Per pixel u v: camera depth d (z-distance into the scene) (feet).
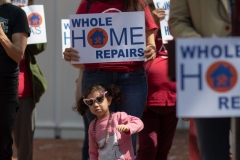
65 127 75.66
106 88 40.63
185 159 65.57
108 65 41.55
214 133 32.27
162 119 48.98
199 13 32.19
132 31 41.57
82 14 41.78
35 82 51.49
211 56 26.04
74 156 67.05
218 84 26.09
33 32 50.98
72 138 75.92
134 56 41.57
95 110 40.37
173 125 49.42
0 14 43.70
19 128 50.60
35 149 70.49
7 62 43.21
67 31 49.98
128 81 41.70
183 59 26.03
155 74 47.60
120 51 41.57
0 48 43.16
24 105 50.49
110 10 41.73
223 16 31.27
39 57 74.38
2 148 43.86
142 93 42.11
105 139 40.55
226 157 32.53
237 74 26.05
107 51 41.65
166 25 48.06
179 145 72.33
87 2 42.45
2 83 43.11
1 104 43.32
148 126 48.08
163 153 50.57
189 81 26.09
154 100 47.50
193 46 26.00
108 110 41.09
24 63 50.52
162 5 48.85
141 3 42.34
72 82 74.69
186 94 26.09
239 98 26.13
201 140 32.73
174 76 28.94
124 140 40.57
